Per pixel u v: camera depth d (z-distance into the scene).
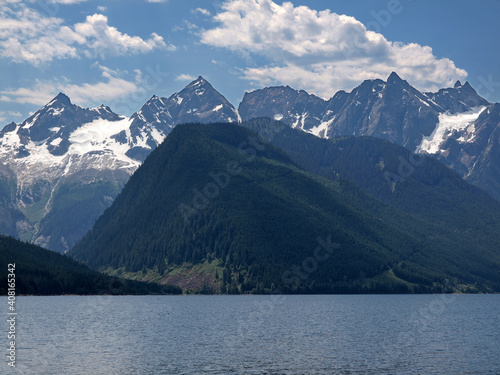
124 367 123.81
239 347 150.75
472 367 126.44
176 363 128.25
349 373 119.50
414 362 131.50
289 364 127.81
